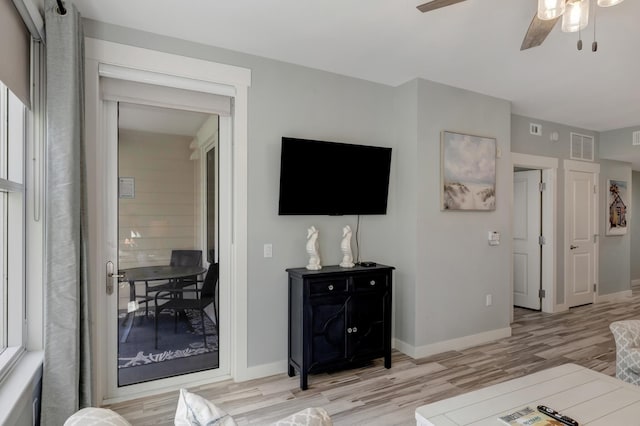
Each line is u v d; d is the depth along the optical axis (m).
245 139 3.08
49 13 2.03
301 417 1.01
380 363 3.44
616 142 5.69
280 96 3.23
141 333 2.85
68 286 2.03
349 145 3.38
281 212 3.16
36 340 2.13
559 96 4.13
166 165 2.93
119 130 2.77
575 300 5.59
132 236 2.82
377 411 2.59
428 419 1.68
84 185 2.26
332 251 3.52
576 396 1.89
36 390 1.93
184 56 2.83
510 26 2.62
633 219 7.38
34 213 2.13
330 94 3.48
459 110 3.87
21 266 2.06
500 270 4.19
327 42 2.88
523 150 4.93
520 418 1.66
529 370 3.30
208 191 3.08
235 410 2.60
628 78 3.60
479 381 3.07
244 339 3.07
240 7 2.39
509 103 4.27
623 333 2.66
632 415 1.70
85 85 2.49
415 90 3.62
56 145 2.02
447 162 3.75
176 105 2.88
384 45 2.93
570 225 5.50
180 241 2.98
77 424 1.00
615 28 2.63
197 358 3.03
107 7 2.38
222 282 3.11
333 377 3.14
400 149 3.80
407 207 3.70
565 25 1.82
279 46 2.96
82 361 2.17
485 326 4.05
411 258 3.64
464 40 2.83
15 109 2.04
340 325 3.07
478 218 4.01
